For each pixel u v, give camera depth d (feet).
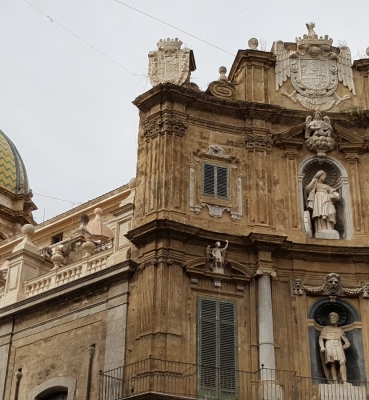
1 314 97.55
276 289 89.92
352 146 99.50
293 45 106.73
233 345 85.71
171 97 97.81
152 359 81.10
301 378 84.84
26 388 91.40
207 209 93.50
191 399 77.77
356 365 87.20
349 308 90.33
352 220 95.86
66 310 92.53
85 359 87.56
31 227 106.11
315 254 92.22
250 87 103.09
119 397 81.00
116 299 88.22
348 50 107.04
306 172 99.76
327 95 103.55
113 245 95.04
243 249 91.40
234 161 97.45
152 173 94.17
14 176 189.47
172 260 87.25
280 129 100.63
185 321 85.10
